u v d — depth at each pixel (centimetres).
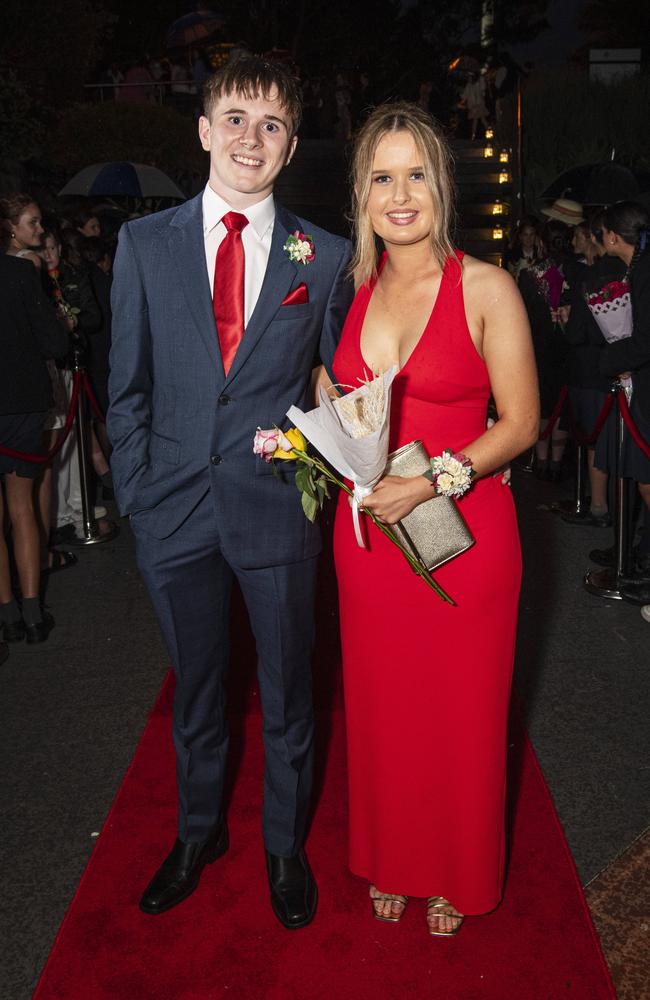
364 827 238
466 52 1694
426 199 206
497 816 226
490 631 217
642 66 1402
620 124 1286
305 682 234
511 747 317
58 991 214
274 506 218
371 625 220
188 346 209
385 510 205
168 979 217
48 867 261
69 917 237
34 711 347
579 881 248
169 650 229
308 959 223
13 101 1032
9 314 378
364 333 221
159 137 1194
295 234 212
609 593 445
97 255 596
